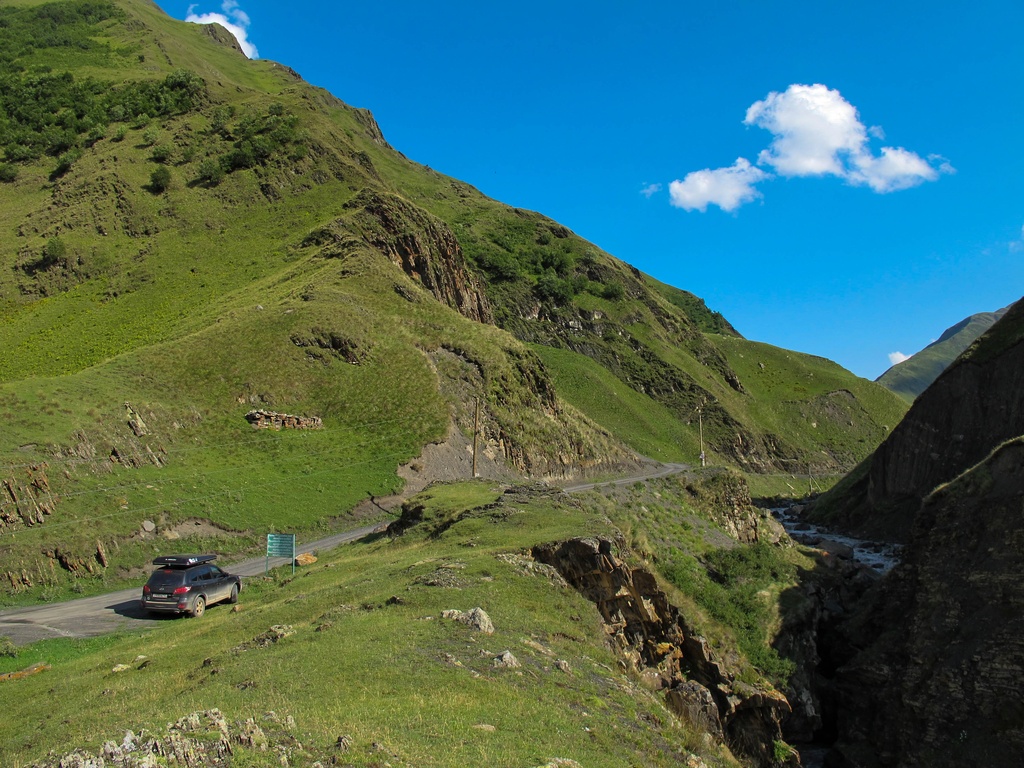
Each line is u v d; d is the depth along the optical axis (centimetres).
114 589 3288
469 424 6575
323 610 1936
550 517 2748
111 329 7844
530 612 1859
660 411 14288
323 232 9269
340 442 5631
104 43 16550
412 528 3170
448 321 8131
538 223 18650
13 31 16575
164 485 4222
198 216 10225
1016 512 3162
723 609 3344
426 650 1438
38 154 11875
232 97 13450
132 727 1048
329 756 902
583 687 1445
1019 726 2594
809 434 16612
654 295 18388
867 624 3622
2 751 1169
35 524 3409
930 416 8244
